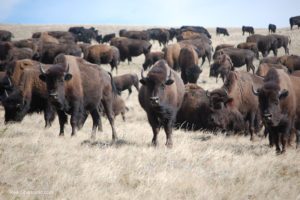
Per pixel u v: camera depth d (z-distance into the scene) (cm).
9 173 2767
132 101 9494
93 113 5012
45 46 12875
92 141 4250
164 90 3931
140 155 3519
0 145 3566
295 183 3033
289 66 12025
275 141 4034
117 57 13688
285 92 3819
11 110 5134
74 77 4538
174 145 4103
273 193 2745
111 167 3058
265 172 3222
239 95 5491
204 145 4294
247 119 5609
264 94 3850
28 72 5200
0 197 2370
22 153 3297
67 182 2675
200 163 3416
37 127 5247
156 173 3019
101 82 5047
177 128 6153
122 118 7169
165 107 3994
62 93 4288
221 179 2981
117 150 3647
